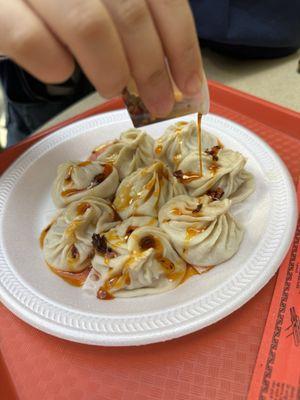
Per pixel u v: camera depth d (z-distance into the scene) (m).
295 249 0.20
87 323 0.18
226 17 0.35
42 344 0.19
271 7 0.35
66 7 0.13
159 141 0.30
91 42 0.13
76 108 0.36
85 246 0.23
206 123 0.29
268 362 0.16
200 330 0.18
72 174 0.27
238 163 0.25
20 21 0.13
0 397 0.16
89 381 0.17
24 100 0.44
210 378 0.17
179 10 0.14
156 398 0.16
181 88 0.16
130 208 0.25
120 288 0.21
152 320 0.18
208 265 0.21
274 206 0.22
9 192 0.26
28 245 0.24
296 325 0.17
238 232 0.22
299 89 0.33
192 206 0.24
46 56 0.13
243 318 0.18
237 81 0.36
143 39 0.14
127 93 0.17
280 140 0.28
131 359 0.18
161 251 0.22
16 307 0.19
